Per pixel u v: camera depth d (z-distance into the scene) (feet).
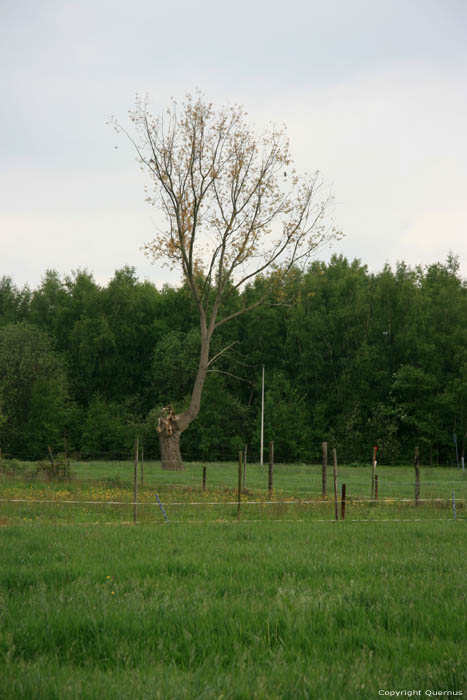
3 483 108.47
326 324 311.06
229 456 291.17
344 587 30.42
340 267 357.20
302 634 22.91
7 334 290.76
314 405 303.48
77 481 113.60
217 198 174.40
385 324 295.69
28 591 29.73
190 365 302.66
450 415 270.26
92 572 33.99
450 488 119.03
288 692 17.48
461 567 36.83
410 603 27.27
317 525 62.08
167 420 169.48
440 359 276.21
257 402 308.60
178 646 21.85
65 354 331.57
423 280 330.95
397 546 46.70
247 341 327.47
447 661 19.94
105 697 16.79
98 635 22.34
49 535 50.34
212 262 179.11
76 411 297.94
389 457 255.70
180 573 34.63
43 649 21.71
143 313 351.46
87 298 347.77
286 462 274.36
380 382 283.79
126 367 335.67
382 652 21.63
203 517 70.23
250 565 36.11
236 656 20.65
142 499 89.40
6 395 270.46
